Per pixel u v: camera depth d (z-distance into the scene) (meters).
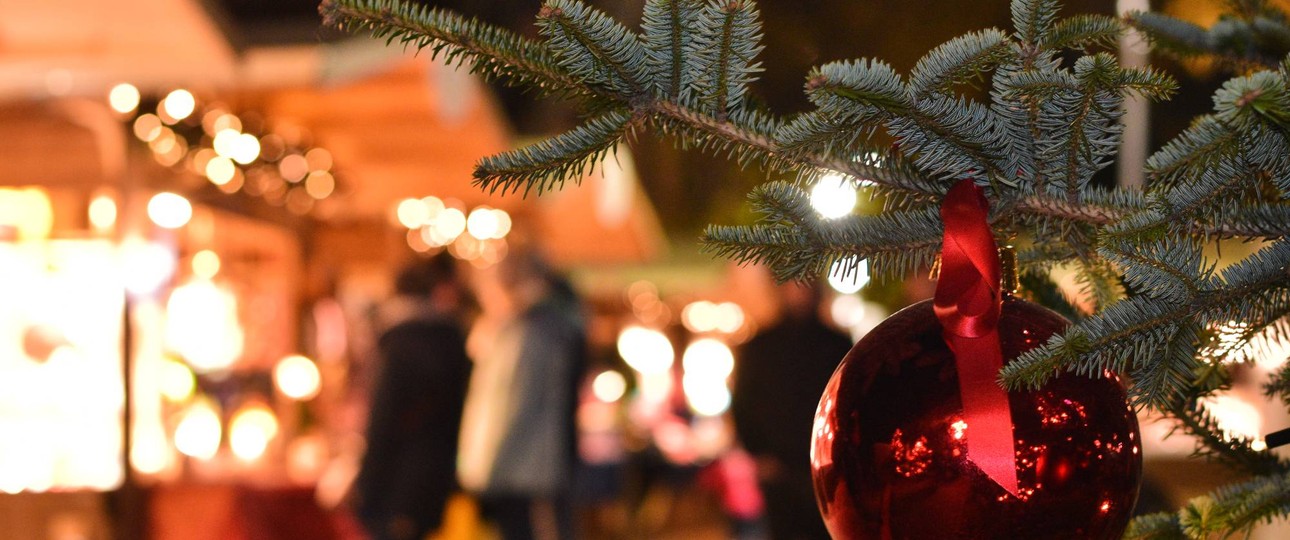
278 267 5.88
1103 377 0.79
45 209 4.04
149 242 4.33
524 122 4.42
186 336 4.86
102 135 3.96
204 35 3.03
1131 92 0.76
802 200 0.85
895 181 0.82
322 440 5.75
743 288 4.12
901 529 0.76
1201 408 1.04
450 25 0.74
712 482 6.94
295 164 5.00
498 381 5.04
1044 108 0.77
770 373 3.89
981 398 0.74
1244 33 1.08
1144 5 1.40
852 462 0.78
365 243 6.49
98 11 2.96
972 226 0.74
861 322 5.23
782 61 2.24
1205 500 0.92
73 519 3.97
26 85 3.28
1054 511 0.75
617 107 0.80
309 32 3.03
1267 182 0.88
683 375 9.20
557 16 0.74
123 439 4.04
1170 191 0.78
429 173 5.64
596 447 7.58
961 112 0.76
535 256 5.16
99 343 4.06
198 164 4.55
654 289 15.99
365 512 4.65
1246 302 0.79
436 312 4.86
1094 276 0.97
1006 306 0.81
